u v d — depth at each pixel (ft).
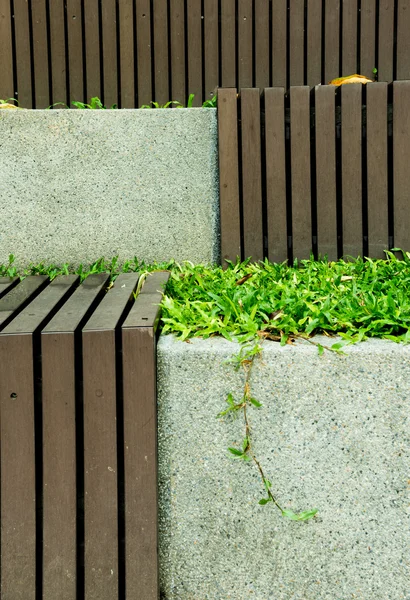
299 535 6.41
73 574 6.25
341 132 10.04
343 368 6.24
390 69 15.30
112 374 6.13
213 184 10.27
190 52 15.14
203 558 6.48
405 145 9.98
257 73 15.26
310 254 10.11
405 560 6.37
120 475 6.40
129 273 8.96
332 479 6.36
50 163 10.16
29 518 6.22
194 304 7.11
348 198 10.11
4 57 15.03
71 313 6.74
